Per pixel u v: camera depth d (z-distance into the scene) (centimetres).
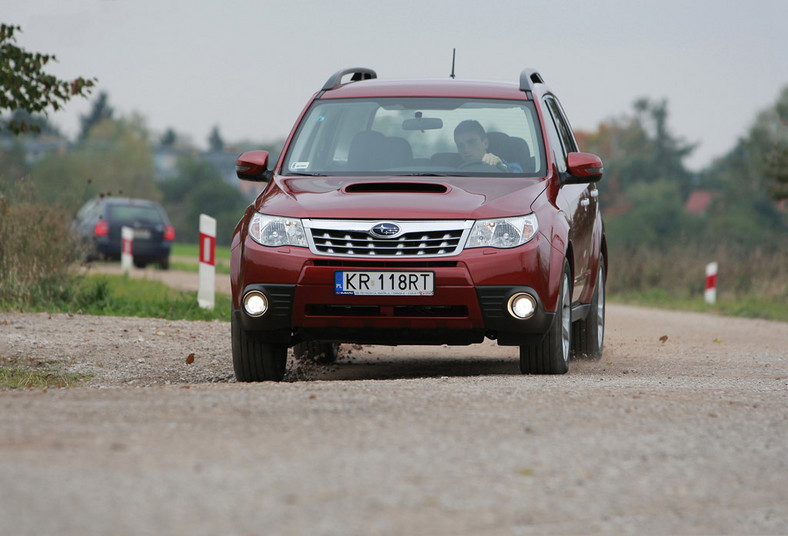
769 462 1107
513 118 2080
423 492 923
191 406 1288
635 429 1234
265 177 2089
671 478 1025
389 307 1778
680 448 1148
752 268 6384
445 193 1856
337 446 1078
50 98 3100
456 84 2180
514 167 2009
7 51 3038
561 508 908
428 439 1126
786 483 1030
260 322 1806
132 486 898
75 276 3712
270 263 1795
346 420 1220
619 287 6675
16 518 806
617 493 964
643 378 1922
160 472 945
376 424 1201
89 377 2130
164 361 2286
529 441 1138
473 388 1539
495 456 1062
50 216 3572
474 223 1789
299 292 1783
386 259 1769
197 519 820
